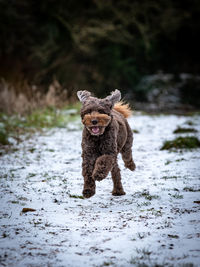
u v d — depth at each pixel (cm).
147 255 578
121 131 952
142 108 3912
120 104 1049
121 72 4266
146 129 2100
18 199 898
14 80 3547
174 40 4847
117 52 4228
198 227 689
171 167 1227
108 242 636
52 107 2473
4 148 1595
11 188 998
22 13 3900
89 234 674
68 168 1254
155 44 4675
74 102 2775
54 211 816
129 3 4203
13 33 3788
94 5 4169
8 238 657
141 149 1567
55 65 3859
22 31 3853
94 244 629
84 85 4009
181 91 4581
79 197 927
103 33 3806
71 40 3975
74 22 3972
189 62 5253
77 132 2016
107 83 4194
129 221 739
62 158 1416
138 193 951
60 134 1953
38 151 1546
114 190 954
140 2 4200
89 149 860
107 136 854
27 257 582
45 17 4034
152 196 902
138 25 4022
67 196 934
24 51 3919
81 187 1019
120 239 647
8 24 3762
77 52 4041
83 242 639
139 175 1147
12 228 705
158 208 822
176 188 979
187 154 1427
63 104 2638
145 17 4216
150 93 4478
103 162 829
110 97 855
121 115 1019
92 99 838
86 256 584
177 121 2427
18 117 2205
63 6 4025
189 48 5184
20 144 1694
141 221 736
